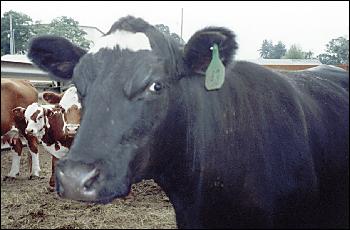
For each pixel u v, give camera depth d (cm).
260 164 131
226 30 121
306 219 138
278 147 133
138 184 299
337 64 393
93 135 108
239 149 132
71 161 104
